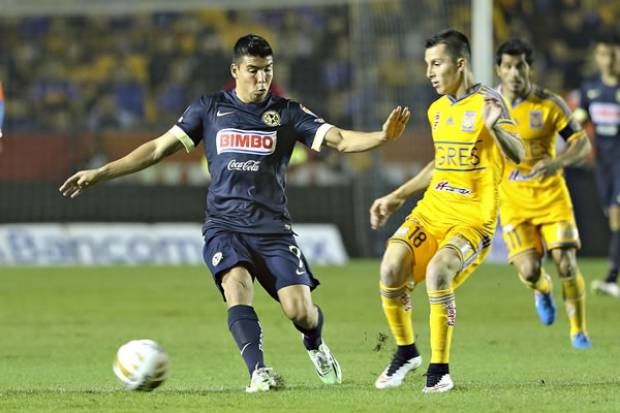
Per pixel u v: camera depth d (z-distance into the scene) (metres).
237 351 34.81
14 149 80.19
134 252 74.62
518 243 35.53
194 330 40.59
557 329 40.12
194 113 25.81
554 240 34.81
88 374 29.75
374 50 87.31
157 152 25.64
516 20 99.50
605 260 72.69
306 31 103.94
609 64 51.75
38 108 98.75
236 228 25.25
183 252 74.75
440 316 24.41
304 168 84.31
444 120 26.09
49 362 32.34
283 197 25.77
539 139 34.94
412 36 87.75
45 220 76.25
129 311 46.97
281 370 30.31
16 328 41.19
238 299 24.45
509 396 23.84
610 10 100.94
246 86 25.28
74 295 53.78
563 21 100.06
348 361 32.09
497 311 46.28
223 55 101.56
